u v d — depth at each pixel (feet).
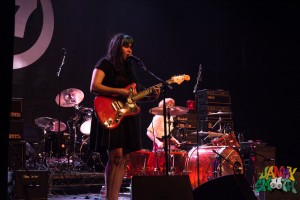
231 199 10.05
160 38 30.58
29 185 14.53
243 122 30.68
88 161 24.11
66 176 21.58
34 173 14.78
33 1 24.67
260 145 22.88
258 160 22.31
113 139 9.81
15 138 17.12
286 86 30.07
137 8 29.78
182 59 30.96
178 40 31.01
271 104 30.32
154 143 20.59
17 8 23.98
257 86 30.73
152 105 29.86
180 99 30.73
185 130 22.95
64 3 26.17
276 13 30.60
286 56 30.30
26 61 24.30
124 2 29.12
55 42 25.62
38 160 22.76
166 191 8.92
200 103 25.29
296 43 30.09
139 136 10.35
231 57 31.32
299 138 29.30
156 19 30.48
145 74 29.78
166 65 30.58
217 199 10.09
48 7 25.36
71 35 26.37
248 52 31.14
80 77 26.66
